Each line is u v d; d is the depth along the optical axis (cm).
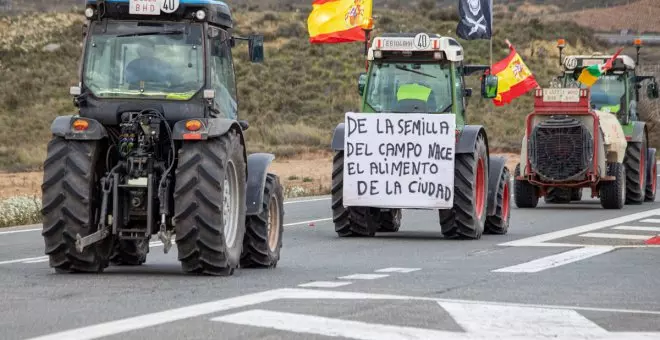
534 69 14500
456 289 2325
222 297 2127
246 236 2728
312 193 6128
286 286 2328
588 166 5159
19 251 3253
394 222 4006
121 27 2584
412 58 3834
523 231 4109
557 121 5194
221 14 2648
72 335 1673
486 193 3866
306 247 3447
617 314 1995
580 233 4000
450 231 3747
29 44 13888
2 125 10644
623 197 5284
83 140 2514
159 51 2573
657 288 2391
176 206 2453
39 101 11700
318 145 9838
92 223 2522
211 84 2583
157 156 2547
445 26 16162
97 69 2570
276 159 8794
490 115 11944
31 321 1812
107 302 2045
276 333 1712
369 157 3762
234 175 2573
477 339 1708
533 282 2481
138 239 2589
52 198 2484
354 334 1714
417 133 3731
